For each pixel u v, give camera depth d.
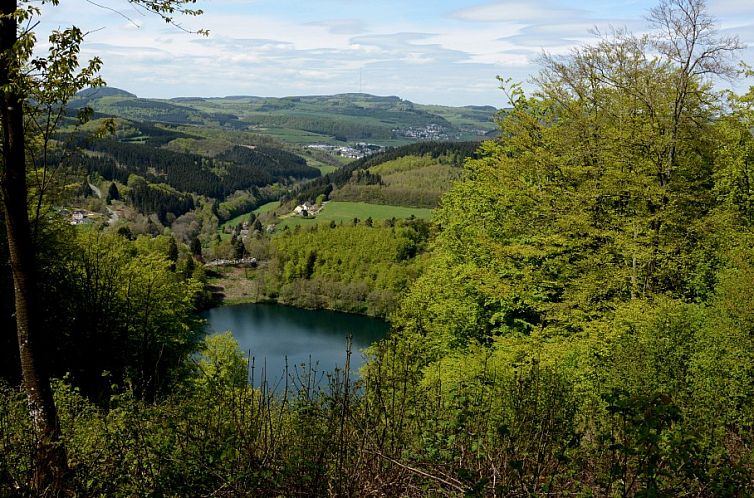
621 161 15.80
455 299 19.12
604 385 11.30
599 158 16.59
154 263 26.11
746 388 10.57
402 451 5.57
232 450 5.31
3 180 6.26
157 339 21.11
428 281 20.59
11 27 6.04
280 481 5.14
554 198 17.20
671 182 15.68
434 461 5.50
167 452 5.36
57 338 17.20
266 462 5.36
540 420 6.12
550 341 15.56
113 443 5.68
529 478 5.33
